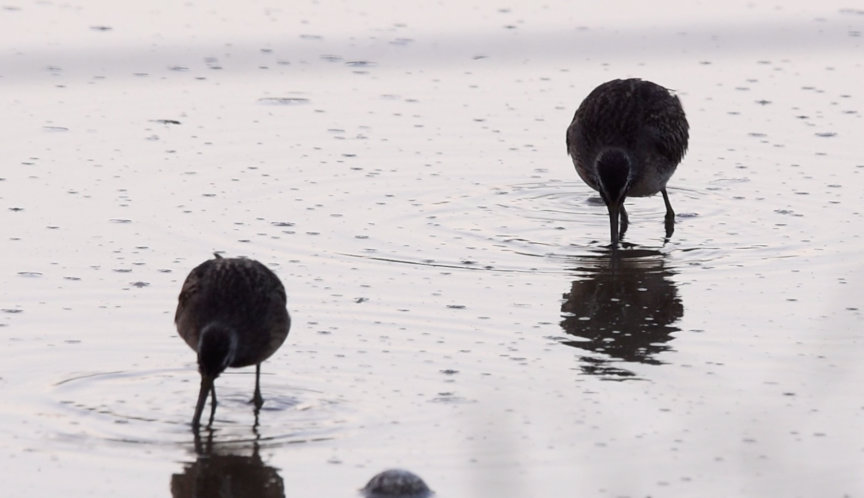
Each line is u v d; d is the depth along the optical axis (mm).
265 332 11391
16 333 12648
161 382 11695
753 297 13984
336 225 16109
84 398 11273
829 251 15414
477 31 24969
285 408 11164
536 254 15414
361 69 22938
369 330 12945
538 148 19469
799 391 11562
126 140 19094
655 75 23016
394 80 22500
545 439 10578
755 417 10992
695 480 9867
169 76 22188
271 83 22109
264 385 11656
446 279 14461
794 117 20859
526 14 26031
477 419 10922
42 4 25344
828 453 10336
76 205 16422
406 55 23688
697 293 14133
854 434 10680
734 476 9922
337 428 10766
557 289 14242
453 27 25141
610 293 14125
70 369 11875
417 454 10305
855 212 16812
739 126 20453
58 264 14531
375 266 14773
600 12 26359
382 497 9539
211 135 19516
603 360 12297
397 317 13297
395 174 18156
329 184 17641
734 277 14641
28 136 19047
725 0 27203
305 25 24953
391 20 25438
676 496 9609
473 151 19266
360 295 13867
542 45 24391
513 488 9711
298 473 9977
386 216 16516
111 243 15211
